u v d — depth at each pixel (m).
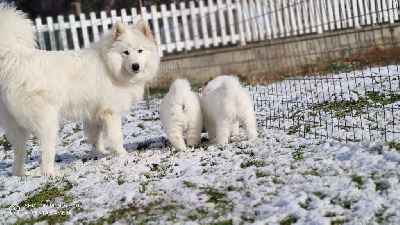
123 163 5.01
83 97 5.27
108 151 6.12
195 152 5.01
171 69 12.02
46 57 4.95
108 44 5.45
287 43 12.17
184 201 3.51
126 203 3.63
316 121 5.75
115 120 5.57
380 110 5.73
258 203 3.33
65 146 6.96
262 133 5.50
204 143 5.66
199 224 3.05
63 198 4.03
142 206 3.54
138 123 7.77
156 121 7.80
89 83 5.30
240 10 12.89
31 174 5.12
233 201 3.42
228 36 12.84
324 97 7.00
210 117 5.45
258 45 12.33
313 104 6.73
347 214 2.98
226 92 4.98
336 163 3.86
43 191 4.24
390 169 3.51
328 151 4.27
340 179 3.48
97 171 4.83
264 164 4.24
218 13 12.76
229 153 4.74
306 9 12.38
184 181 3.98
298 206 3.16
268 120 6.27
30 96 4.72
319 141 4.70
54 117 4.91
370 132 4.74
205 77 12.30
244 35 13.01
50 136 4.85
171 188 3.86
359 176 3.48
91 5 17.91
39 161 5.92
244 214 3.19
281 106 7.00
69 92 5.12
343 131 5.00
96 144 6.04
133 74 5.59
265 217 3.09
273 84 9.05
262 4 12.77
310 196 3.30
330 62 11.37
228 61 12.47
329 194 3.28
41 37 12.29
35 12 21.52
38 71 4.78
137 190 3.91
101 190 4.09
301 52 12.17
